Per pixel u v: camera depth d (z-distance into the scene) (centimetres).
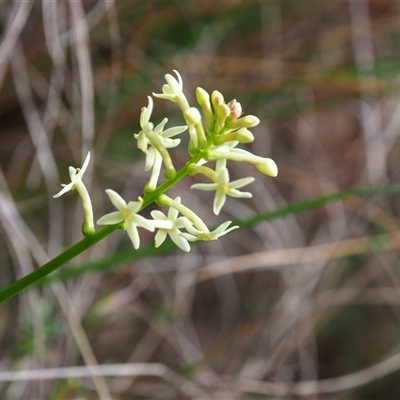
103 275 45
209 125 26
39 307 36
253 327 45
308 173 54
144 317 45
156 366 38
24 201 43
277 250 43
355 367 54
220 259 47
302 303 44
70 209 47
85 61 37
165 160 26
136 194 47
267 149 51
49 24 40
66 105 48
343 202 48
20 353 36
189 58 48
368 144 48
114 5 42
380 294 51
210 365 43
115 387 41
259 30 52
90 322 41
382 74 50
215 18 50
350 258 52
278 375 46
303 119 55
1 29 42
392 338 54
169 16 48
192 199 47
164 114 48
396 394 53
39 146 39
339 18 53
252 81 50
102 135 43
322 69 49
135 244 26
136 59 47
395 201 53
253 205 52
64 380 37
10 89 45
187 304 46
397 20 51
